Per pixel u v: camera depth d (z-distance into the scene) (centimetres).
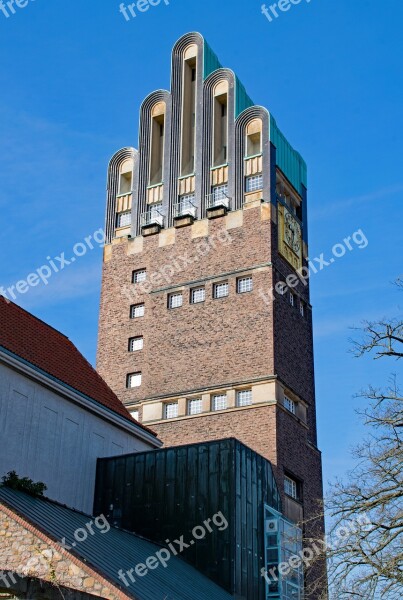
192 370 5081
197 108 5791
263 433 4712
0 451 3322
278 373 4891
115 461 3881
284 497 4612
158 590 2728
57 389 3681
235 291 5156
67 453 3700
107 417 3972
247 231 5269
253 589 3628
